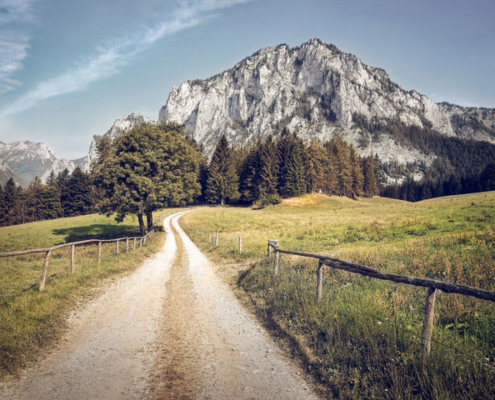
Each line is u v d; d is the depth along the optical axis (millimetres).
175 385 4504
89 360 5273
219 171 95188
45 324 6742
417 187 154125
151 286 11750
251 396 4254
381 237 22078
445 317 5922
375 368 4605
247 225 48469
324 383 4621
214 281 12938
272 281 10453
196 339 6438
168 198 34844
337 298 7379
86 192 100250
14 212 100125
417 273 9242
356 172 104312
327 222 40594
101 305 8805
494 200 38250
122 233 43656
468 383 3805
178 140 37844
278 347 6035
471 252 11438
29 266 16641
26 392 4152
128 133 34375
